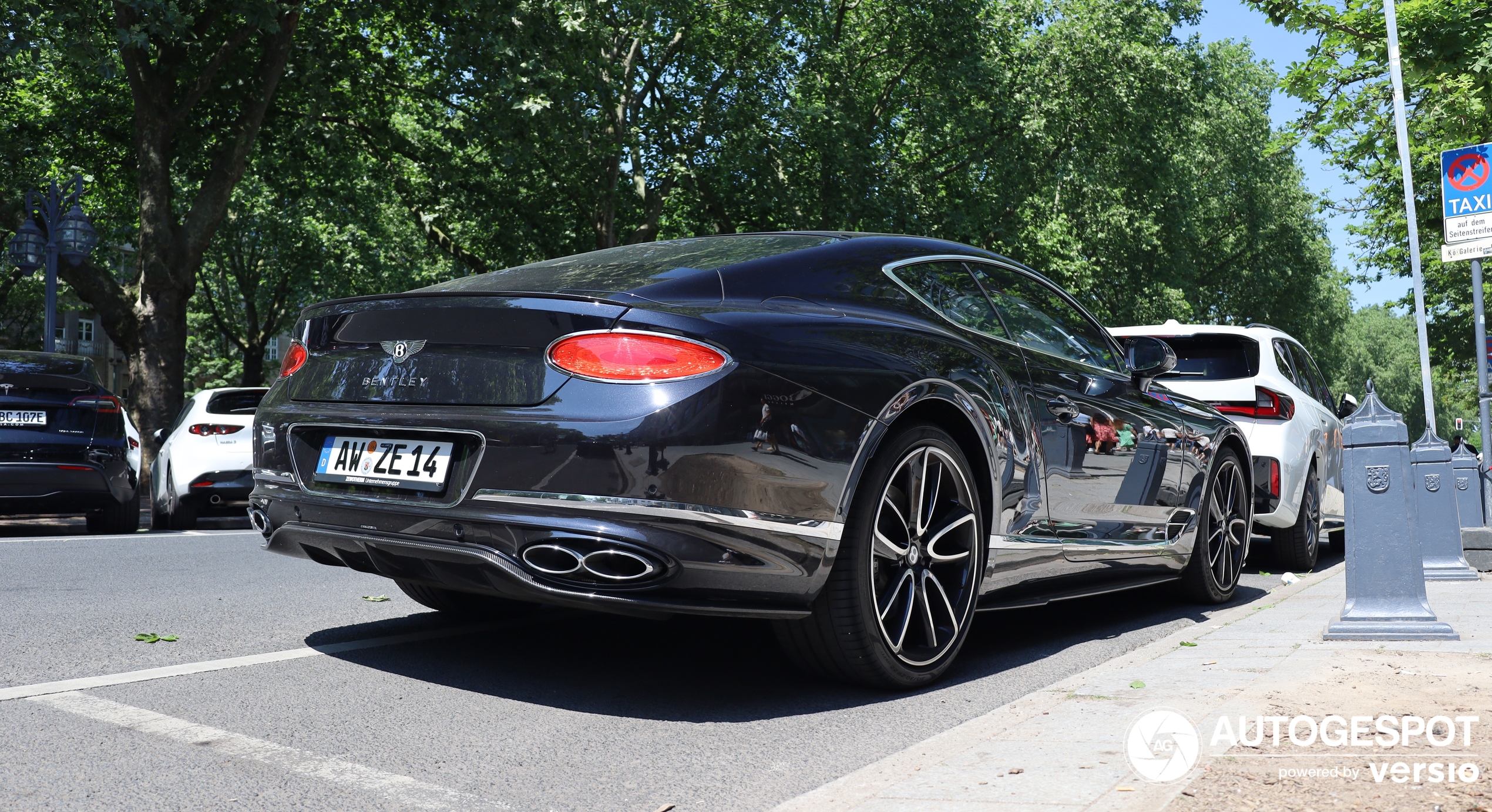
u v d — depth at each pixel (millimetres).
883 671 3400
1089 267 27078
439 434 3207
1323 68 15547
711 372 3016
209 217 15695
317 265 30109
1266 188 41531
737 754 2834
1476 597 5402
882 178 24797
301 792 2445
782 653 4066
